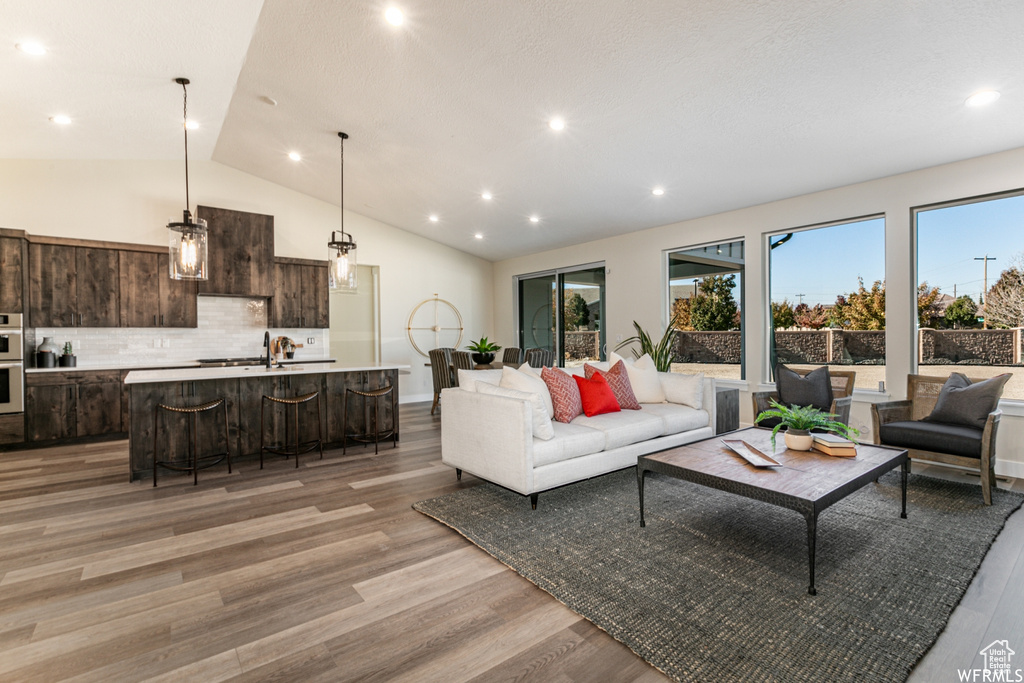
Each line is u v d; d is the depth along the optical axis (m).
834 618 1.89
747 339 5.43
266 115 4.79
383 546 2.57
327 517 2.97
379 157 5.39
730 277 5.68
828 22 2.62
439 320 8.41
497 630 1.85
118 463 4.23
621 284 6.86
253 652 1.72
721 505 3.12
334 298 7.49
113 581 2.21
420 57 3.51
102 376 5.20
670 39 2.94
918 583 2.13
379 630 1.85
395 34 3.32
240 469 4.03
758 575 2.22
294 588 2.15
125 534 2.72
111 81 3.91
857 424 4.65
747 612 1.93
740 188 4.91
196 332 6.18
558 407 3.71
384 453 4.58
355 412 4.89
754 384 5.36
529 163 4.95
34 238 5.00
